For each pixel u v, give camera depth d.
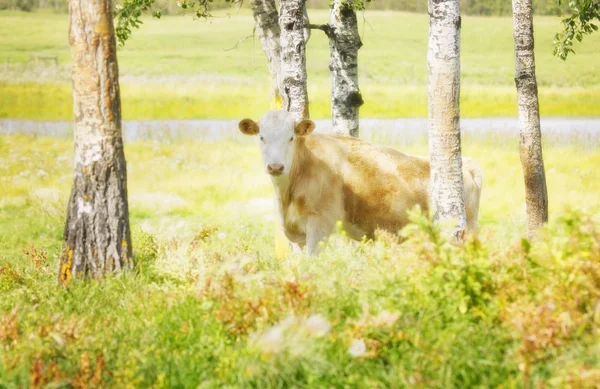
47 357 7.55
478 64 76.62
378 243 9.48
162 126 42.75
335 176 13.85
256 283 8.66
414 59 80.12
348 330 7.27
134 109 55.78
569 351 6.76
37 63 74.44
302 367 7.01
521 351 6.58
